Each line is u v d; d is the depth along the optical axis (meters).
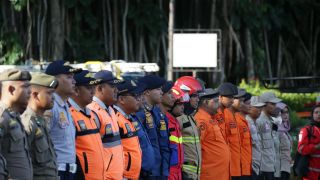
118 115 13.56
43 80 10.84
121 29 37.75
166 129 14.96
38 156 10.76
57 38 34.72
